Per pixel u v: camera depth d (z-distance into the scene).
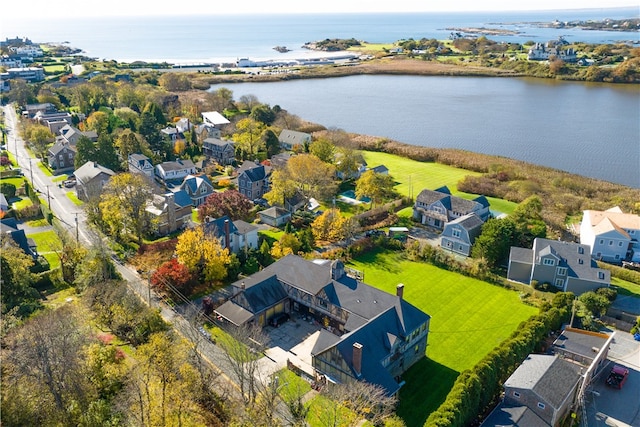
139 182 91.62
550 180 133.50
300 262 75.00
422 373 60.94
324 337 59.12
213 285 77.62
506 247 89.25
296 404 52.59
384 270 86.06
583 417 54.72
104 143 126.81
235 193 101.25
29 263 73.94
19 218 102.38
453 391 51.78
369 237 95.69
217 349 62.50
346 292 67.50
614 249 91.31
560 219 107.38
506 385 53.22
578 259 80.50
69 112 191.50
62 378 49.22
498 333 68.88
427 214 105.44
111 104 197.12
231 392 54.84
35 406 47.66
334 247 92.69
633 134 186.38
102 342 60.09
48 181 125.81
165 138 152.25
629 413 55.72
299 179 114.00
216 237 82.62
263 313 68.62
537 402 51.25
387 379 54.88
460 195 124.12
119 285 65.50
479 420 53.69
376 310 63.28
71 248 79.31
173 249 85.25
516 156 161.00
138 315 61.94
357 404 49.16
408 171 145.00
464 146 172.88
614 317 73.62
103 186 98.81
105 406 47.97
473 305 75.94
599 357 60.06
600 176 143.38
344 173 131.75
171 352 53.81
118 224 88.88
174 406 48.09
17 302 66.88
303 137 155.62
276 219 101.75
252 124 154.50
